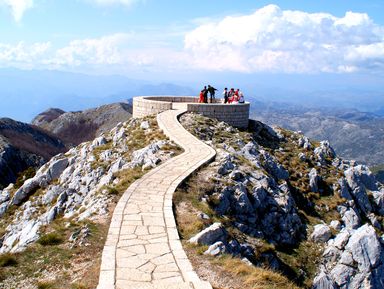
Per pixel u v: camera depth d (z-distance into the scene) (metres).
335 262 27.00
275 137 56.44
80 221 18.47
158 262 13.61
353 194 44.53
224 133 45.59
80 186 35.19
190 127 43.88
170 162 29.20
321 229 30.30
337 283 25.06
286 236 28.45
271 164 39.72
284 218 29.23
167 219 18.00
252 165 33.28
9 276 13.29
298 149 53.53
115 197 21.44
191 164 28.59
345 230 28.84
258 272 13.59
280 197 30.83
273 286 12.98
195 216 19.38
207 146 35.09
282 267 24.28
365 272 25.02
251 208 26.58
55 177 42.16
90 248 15.05
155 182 23.97
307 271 26.00
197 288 11.16
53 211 31.78
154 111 53.44
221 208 24.16
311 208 38.44
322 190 42.69
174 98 66.56
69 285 12.35
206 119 49.19
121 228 16.78
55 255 14.73
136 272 12.80
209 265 13.80
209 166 29.17
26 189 41.44
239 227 24.02
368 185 49.59
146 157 31.67
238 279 13.02
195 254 14.64
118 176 28.73
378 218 43.75
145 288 11.04
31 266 14.03
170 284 11.45
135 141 40.97
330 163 52.19
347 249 26.58
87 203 24.05
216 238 16.67
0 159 130.50
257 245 22.80
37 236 19.59
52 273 13.38
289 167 45.34
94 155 40.53
